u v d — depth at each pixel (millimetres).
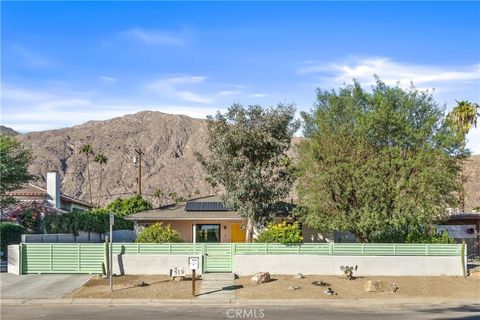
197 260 27531
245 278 31656
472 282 32125
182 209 46500
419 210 34219
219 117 38875
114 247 32656
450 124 37000
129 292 27938
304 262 32906
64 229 40844
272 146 38406
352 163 34500
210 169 38656
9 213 41656
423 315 23203
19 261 32531
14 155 43156
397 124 35594
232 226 45219
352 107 37844
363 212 34812
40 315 22562
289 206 41875
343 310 24484
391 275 33281
